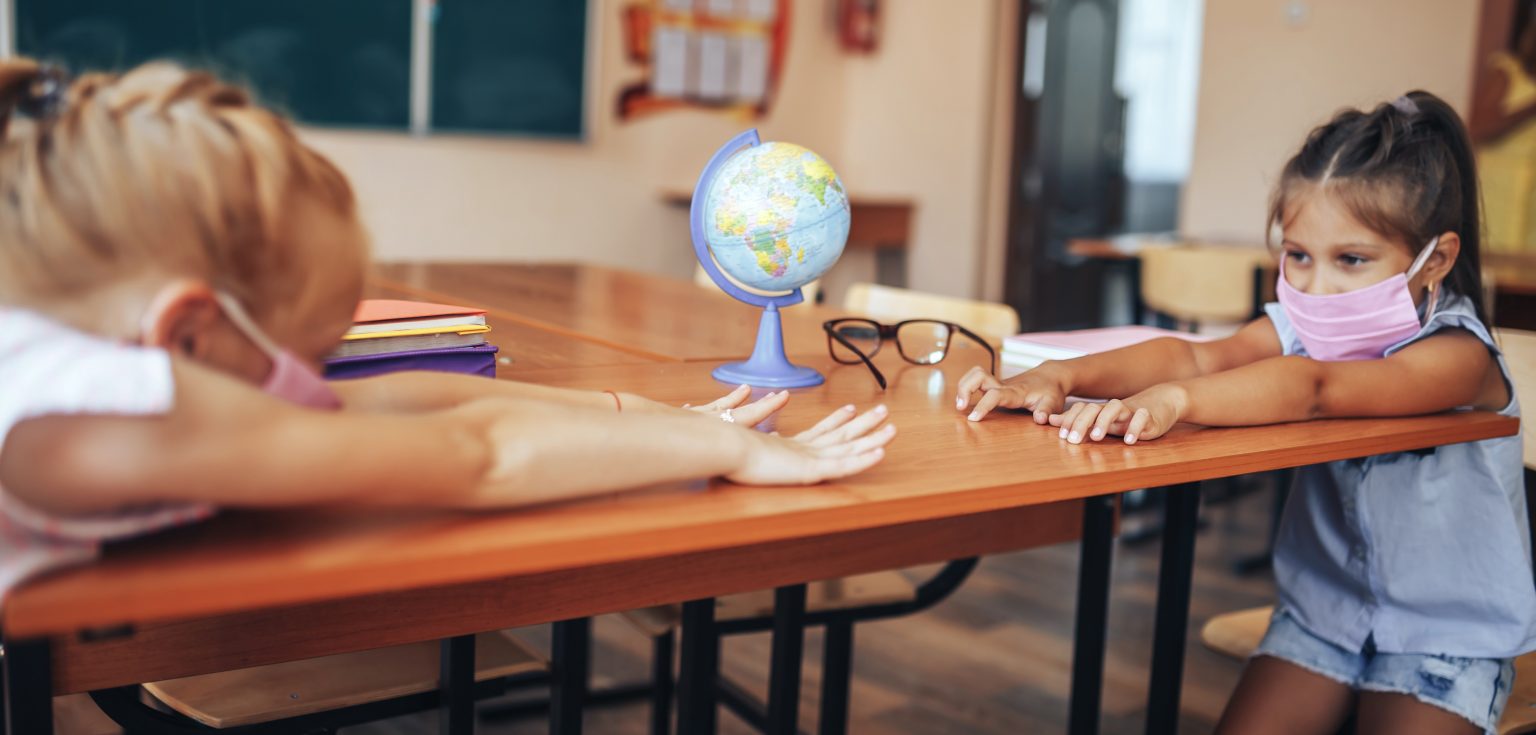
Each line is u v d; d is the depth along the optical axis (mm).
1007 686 2572
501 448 758
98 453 613
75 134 646
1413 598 1409
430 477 705
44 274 645
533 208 5512
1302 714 1449
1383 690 1390
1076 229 6930
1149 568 3371
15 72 670
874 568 1425
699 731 1499
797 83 6395
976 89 6203
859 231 6207
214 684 1393
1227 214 6066
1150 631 2887
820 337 1911
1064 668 2684
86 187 635
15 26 4129
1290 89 5816
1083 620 1523
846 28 6520
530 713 2314
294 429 651
